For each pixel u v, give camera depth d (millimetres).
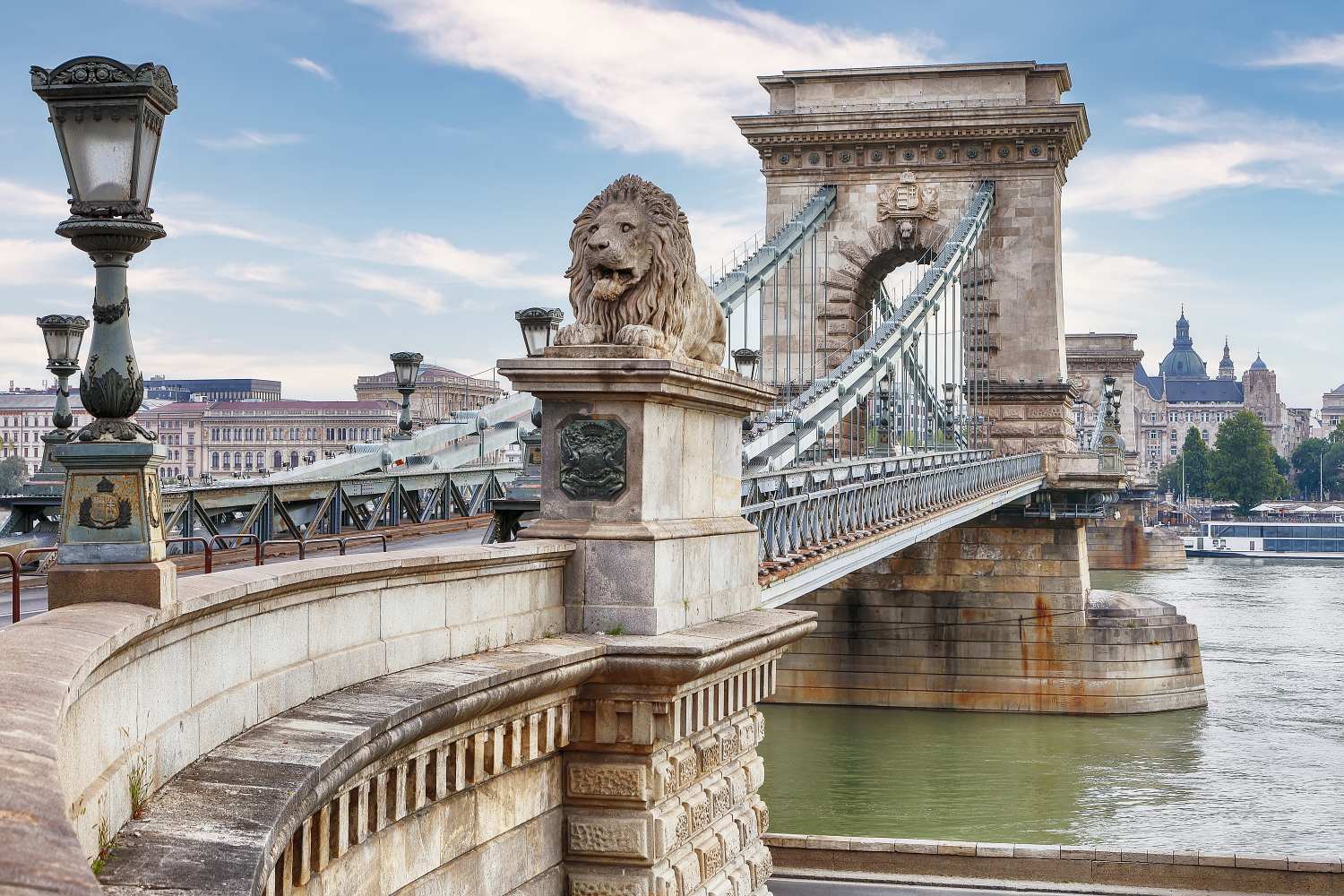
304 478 37844
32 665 6332
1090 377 194750
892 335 61812
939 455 56156
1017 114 82438
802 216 82062
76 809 6785
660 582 15461
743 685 17172
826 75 86250
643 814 14703
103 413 9172
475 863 12641
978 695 70625
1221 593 139375
